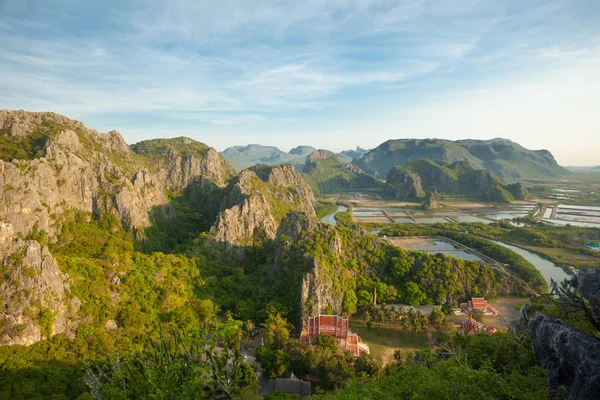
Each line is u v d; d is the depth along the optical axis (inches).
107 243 6156.5
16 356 3014.3
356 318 4822.8
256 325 4517.7
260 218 7327.8
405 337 4360.2
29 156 6555.1
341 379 3292.3
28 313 3255.4
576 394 1250.0
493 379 1509.6
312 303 4507.9
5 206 5270.7
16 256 3508.9
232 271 5812.0
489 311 4953.3
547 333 1561.3
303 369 3604.8
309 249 5251.0
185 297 4662.9
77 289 3853.3
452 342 2970.0
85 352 3302.2
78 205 6688.0
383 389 1733.5
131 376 1663.4
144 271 4736.7
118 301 4035.4
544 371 1628.9
